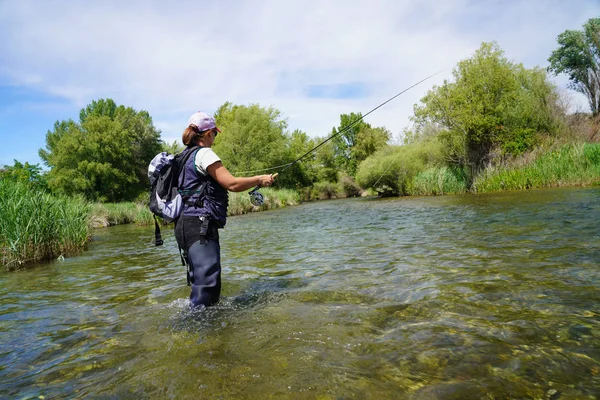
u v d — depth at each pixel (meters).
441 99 18.78
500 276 3.29
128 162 34.00
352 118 47.94
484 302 2.70
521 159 17.38
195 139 3.01
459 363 1.87
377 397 1.62
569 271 3.25
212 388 1.77
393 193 24.91
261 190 25.64
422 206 12.88
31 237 6.65
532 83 19.75
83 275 5.05
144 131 37.62
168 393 1.76
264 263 4.90
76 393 1.83
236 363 2.00
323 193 40.53
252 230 9.70
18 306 3.58
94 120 32.00
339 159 47.31
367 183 26.62
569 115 19.39
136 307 3.25
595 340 2.00
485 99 18.17
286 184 37.75
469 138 19.09
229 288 3.58
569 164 14.91
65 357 2.28
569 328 2.16
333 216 12.41
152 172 2.91
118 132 33.12
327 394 1.67
